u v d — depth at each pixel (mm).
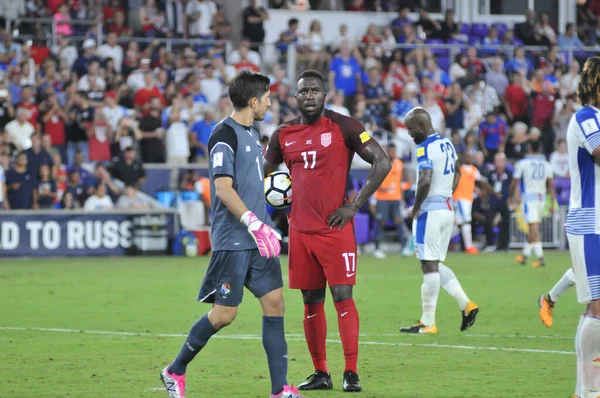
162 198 85312
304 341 34906
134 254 81812
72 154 86688
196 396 24922
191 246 81500
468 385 26484
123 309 44875
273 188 27656
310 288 26844
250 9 102500
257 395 25062
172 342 34531
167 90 91812
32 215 78250
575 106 101750
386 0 113938
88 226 80250
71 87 86938
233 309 23516
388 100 97062
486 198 89562
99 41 94625
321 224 26578
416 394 25266
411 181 90000
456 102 98062
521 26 111250
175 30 100938
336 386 26719
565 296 51188
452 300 49156
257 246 22969
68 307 45625
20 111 83188
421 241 37062
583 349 22328
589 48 111438
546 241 93938
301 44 99188
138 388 25812
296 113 91062
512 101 100312
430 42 108375
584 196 22812
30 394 24938
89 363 29938
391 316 42562
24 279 59906
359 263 74688
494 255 84312
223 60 98625
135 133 86875
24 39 93812
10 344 33969
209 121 90000
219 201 23469
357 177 87625
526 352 32469
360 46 102000
